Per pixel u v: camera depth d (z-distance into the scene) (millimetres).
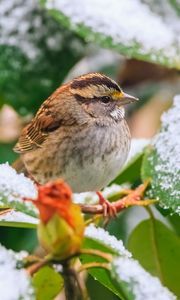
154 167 6457
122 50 7285
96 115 8977
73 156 8828
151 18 7676
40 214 3980
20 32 9141
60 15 7340
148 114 10023
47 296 5234
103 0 7582
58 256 4082
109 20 7418
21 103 9148
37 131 9141
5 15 9164
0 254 4066
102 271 4922
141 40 7363
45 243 4055
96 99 9055
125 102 9148
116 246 4938
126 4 7645
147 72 10070
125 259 4145
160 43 7391
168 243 6500
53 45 9211
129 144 8625
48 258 4086
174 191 6160
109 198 6957
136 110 10086
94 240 4625
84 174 8797
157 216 8094
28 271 4008
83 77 9320
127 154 8617
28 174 9477
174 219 7379
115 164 8602
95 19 7395
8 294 3828
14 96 9117
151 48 7348
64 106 9109
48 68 9188
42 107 9188
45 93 9203
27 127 9328
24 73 9102
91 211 6227
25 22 9164
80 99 9094
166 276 6453
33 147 9156
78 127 8930
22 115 9188
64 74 9250
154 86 10062
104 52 10164
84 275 8023
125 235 8281
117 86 9203
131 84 10141
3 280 3889
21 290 3857
